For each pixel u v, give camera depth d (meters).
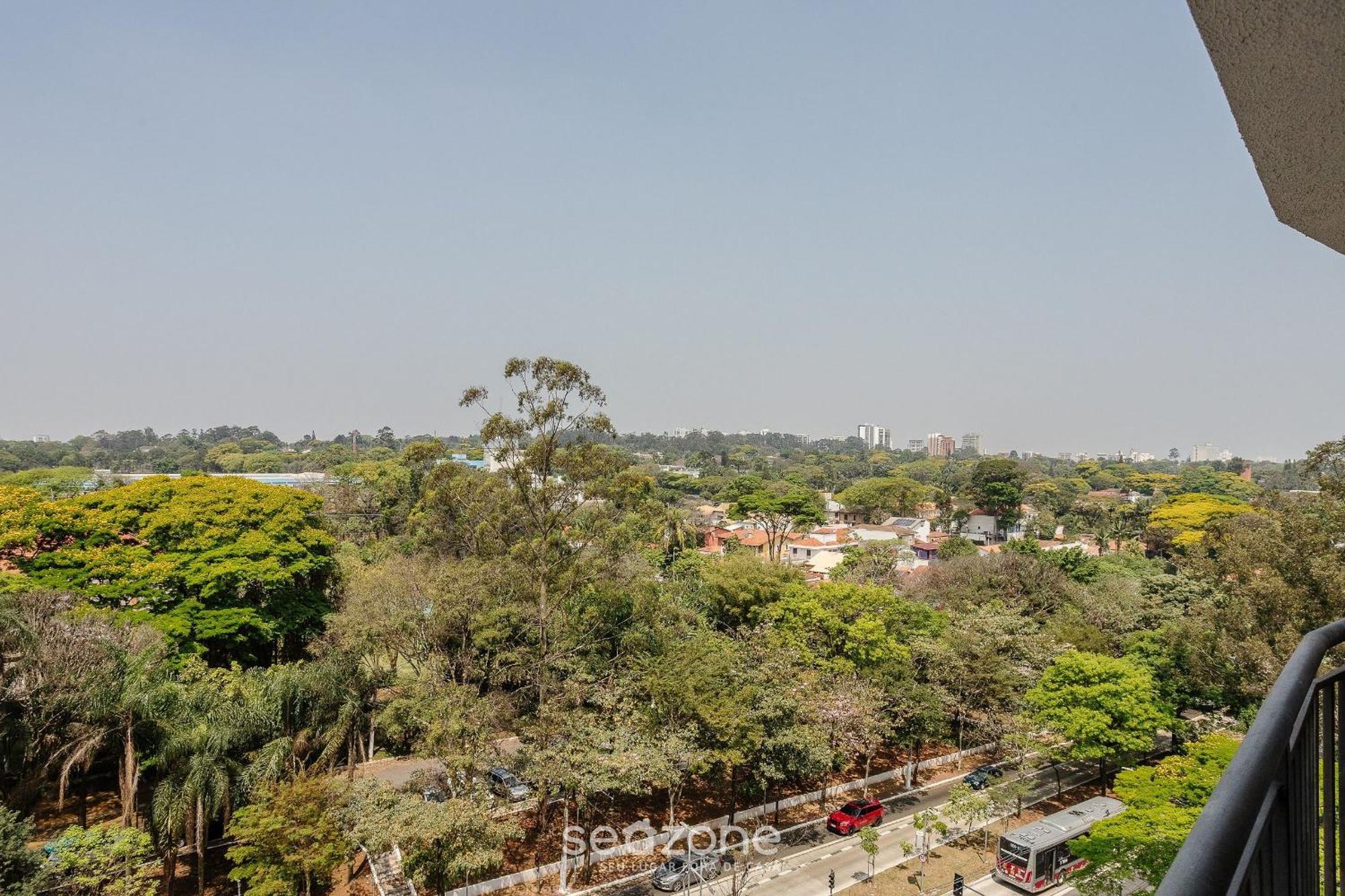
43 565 25.05
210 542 27.83
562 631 25.73
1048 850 21.09
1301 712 1.71
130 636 21.88
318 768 20.95
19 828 14.60
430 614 27.11
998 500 92.25
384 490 59.94
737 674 24.47
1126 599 38.69
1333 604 21.23
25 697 18.09
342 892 19.41
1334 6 1.49
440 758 21.48
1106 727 25.17
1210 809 1.37
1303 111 1.90
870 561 51.16
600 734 21.12
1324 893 1.84
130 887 15.70
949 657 29.23
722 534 79.94
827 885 21.14
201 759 17.48
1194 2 1.69
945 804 26.09
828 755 23.48
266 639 28.34
